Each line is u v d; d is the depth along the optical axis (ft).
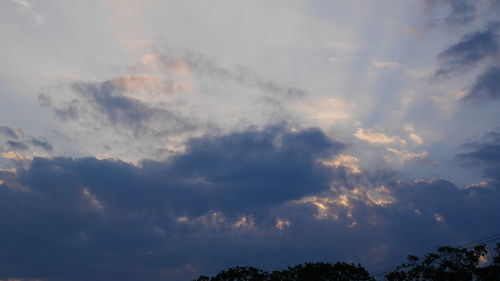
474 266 170.50
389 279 186.39
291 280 211.41
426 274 175.83
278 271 215.10
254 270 221.25
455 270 171.63
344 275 201.77
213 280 221.05
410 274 180.24
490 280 163.43
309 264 209.46
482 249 173.37
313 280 201.46
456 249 176.86
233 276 218.59
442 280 172.04
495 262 166.91
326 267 204.74
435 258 179.11
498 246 170.50
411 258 183.73
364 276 200.95
